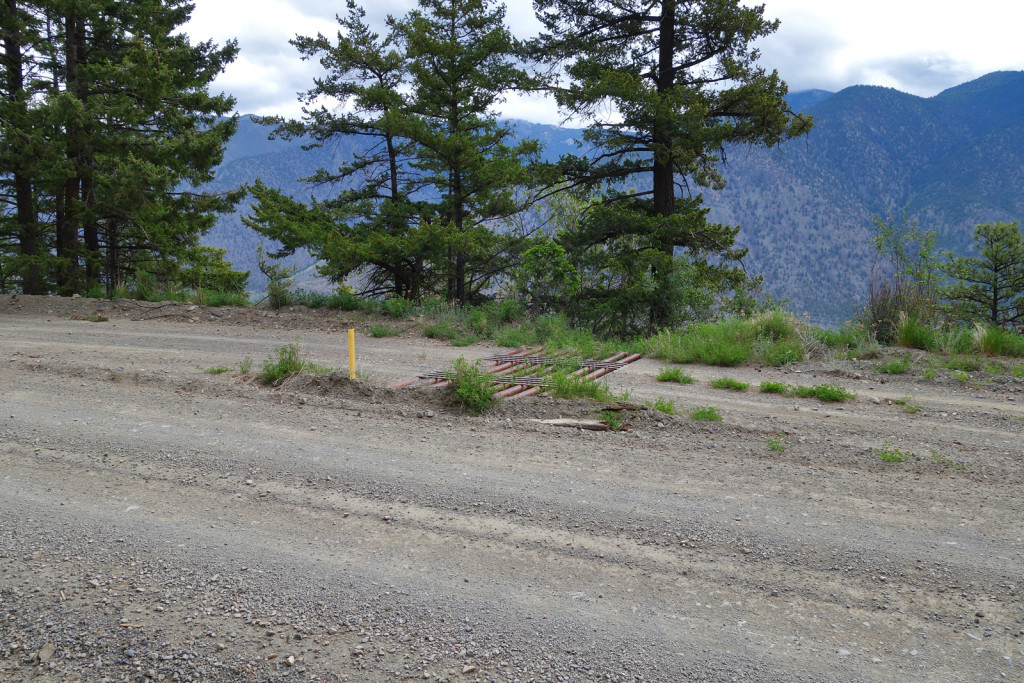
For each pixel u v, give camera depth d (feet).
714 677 11.47
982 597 13.88
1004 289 115.85
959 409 28.58
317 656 11.93
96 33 73.26
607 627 12.78
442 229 61.77
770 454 22.18
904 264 53.72
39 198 76.79
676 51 71.72
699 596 13.83
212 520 16.67
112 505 17.40
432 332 49.47
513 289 63.46
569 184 76.33
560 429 24.49
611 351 43.34
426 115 72.84
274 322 53.72
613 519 17.04
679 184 78.28
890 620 13.11
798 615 13.24
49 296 60.90
